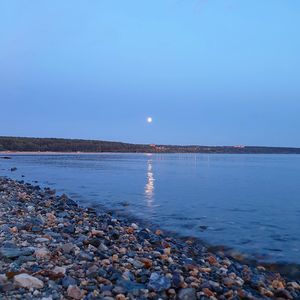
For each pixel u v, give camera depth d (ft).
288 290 25.30
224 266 29.91
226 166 275.59
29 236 32.09
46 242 30.30
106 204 70.13
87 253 27.84
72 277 21.66
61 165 241.96
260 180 139.03
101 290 20.06
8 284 19.34
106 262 25.58
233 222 52.75
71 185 109.19
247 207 68.39
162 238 40.65
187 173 179.52
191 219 54.85
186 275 25.13
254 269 30.81
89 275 22.11
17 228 34.88
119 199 77.82
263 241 41.11
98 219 49.65
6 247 26.84
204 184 118.62
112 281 21.85
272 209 66.28
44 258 25.03
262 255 35.42
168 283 21.63
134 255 29.27
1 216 42.91
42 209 52.60
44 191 84.74
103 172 175.32
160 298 20.07
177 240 40.98
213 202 74.79
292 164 330.13
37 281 19.67
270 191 98.68
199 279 24.16
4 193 69.00
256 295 23.38
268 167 261.65
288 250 37.24
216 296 21.40
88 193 88.89
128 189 99.04
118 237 36.42
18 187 85.35
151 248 33.47
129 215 57.88
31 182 116.06
